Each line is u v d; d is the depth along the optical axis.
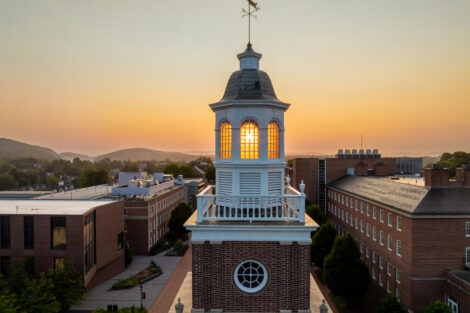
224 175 17.52
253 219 15.63
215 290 15.44
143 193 61.72
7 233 37.94
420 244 34.66
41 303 30.53
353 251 36.12
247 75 17.52
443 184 38.28
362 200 51.53
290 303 15.34
